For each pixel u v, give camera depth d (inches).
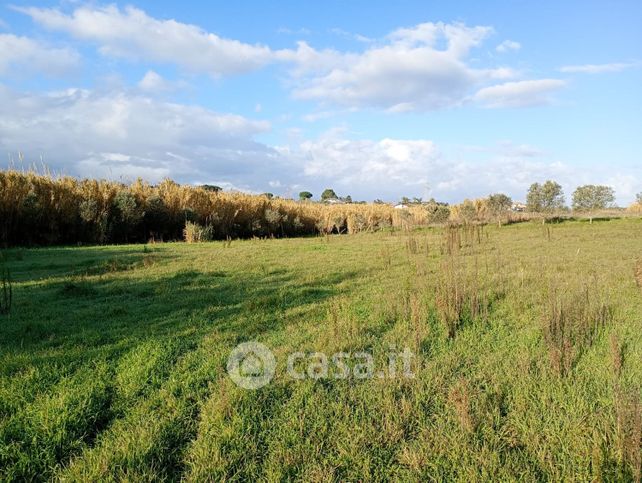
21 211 806.5
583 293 264.7
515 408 157.6
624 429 125.0
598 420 145.2
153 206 1042.7
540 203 1472.7
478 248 650.8
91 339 228.5
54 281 395.2
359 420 149.3
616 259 511.2
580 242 732.0
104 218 923.4
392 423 144.3
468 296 290.4
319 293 352.8
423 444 134.5
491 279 381.7
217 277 429.4
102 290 361.7
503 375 183.6
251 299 322.0
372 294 342.6
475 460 126.6
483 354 211.5
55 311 290.2
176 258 577.0
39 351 211.2
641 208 1476.4
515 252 599.2
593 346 216.1
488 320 264.7
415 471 123.6
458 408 146.9
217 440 136.6
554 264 472.1
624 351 204.2
